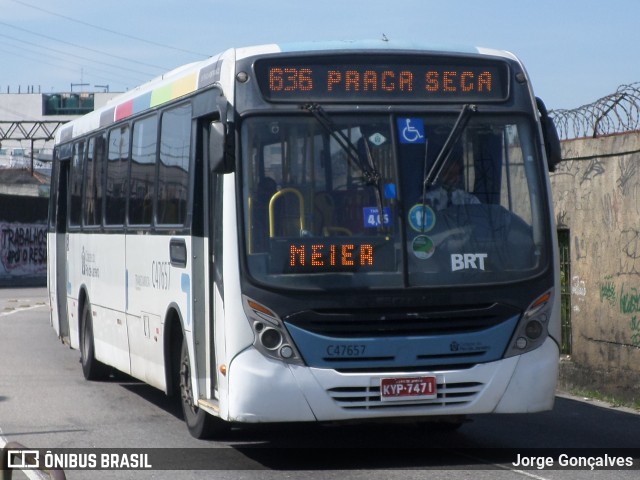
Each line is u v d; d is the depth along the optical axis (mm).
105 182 13672
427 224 8570
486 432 10695
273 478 8383
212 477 8484
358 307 8344
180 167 10250
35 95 100688
